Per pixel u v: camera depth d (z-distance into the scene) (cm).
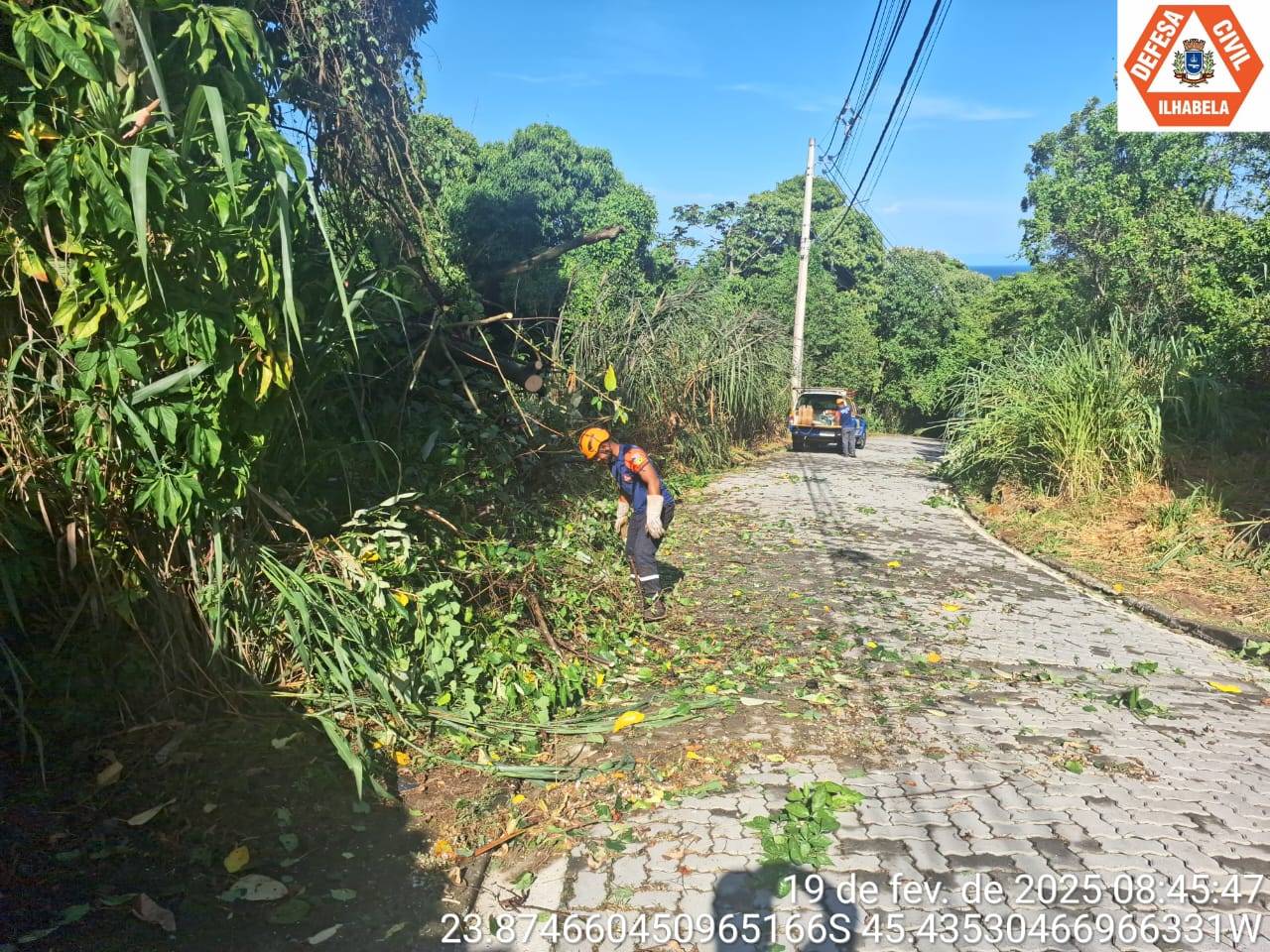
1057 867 354
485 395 849
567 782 421
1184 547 930
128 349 366
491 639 538
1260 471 1105
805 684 566
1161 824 390
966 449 1418
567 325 1330
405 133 768
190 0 376
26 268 373
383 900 323
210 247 363
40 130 357
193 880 324
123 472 396
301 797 379
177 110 402
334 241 650
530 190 2453
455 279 858
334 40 657
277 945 294
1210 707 546
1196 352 1291
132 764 385
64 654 411
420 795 401
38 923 293
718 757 452
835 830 379
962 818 393
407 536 495
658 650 636
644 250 3081
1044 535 1077
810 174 2625
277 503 457
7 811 347
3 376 376
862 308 4559
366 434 530
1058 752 470
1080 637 700
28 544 390
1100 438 1192
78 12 390
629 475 701
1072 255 2667
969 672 598
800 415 2367
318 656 439
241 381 383
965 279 6350
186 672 422
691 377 1711
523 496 817
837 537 1099
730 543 1039
